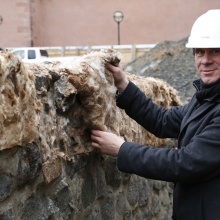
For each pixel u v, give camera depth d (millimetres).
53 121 2311
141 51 20922
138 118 2863
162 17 26344
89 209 2785
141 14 26547
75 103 2484
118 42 26156
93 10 26781
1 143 1831
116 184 3172
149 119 2844
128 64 16688
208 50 2289
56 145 2350
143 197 3693
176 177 2232
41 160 2180
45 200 2285
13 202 2029
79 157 2600
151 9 26469
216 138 2168
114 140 2475
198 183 2258
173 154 2238
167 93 4145
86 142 2600
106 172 3014
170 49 16281
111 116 2738
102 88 2590
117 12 25266
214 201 2221
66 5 26859
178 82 13891
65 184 2434
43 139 2207
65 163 2453
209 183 2232
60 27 26938
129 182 3422
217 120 2193
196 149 2184
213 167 2180
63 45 26938
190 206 2285
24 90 1976
